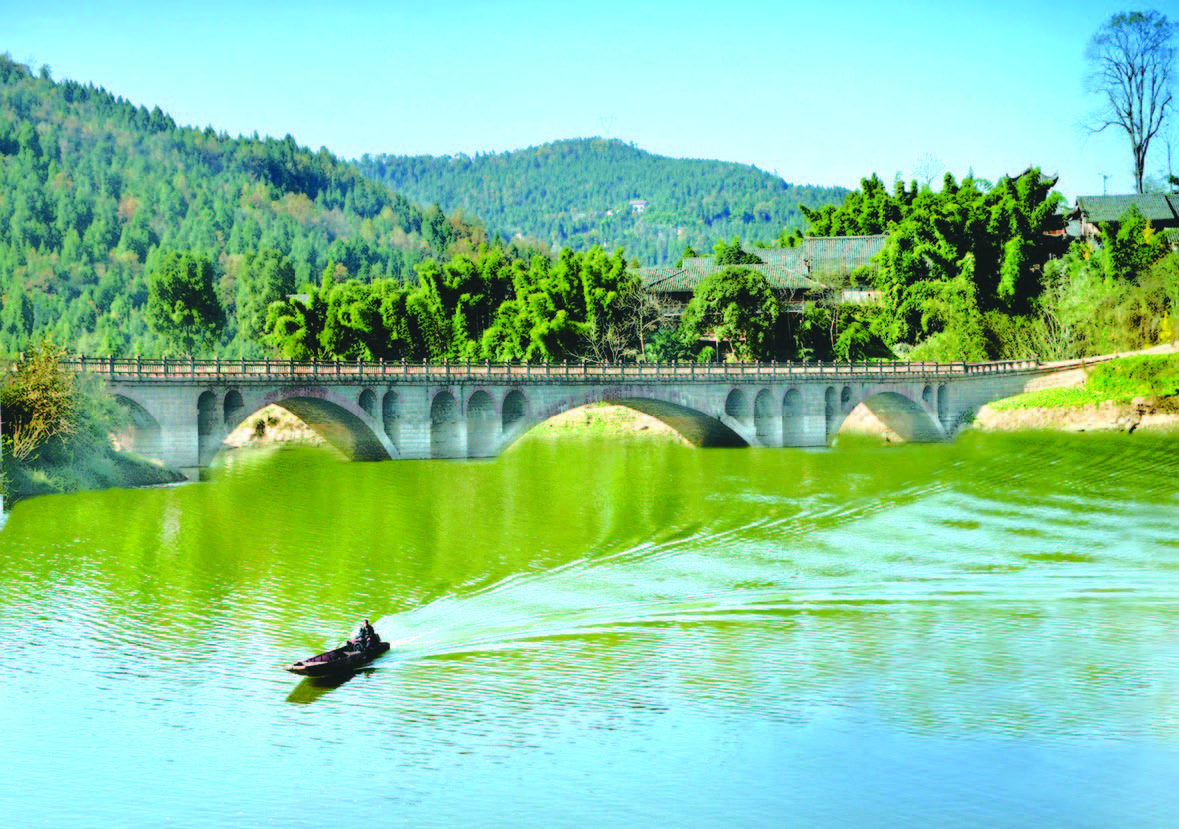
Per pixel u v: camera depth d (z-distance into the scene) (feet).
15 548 236.22
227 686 155.74
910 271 618.85
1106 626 184.03
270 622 185.06
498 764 132.26
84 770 130.41
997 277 620.08
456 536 256.32
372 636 166.71
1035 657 168.25
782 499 317.63
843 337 585.22
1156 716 144.46
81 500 294.46
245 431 501.56
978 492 332.39
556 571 222.28
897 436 526.57
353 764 131.95
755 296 563.07
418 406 402.93
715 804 122.11
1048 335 562.66
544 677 159.53
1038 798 124.26
